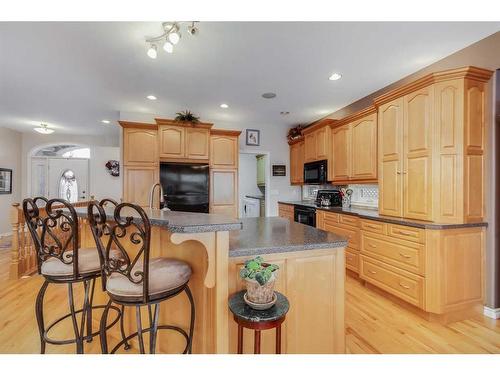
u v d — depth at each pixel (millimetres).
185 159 4254
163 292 1251
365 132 3492
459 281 2318
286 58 2627
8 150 5809
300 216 4539
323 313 1569
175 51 2471
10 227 5879
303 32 2172
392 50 2492
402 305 2611
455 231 2312
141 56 2564
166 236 1687
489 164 2363
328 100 3930
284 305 1240
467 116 2311
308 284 1535
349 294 2895
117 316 2002
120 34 2184
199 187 4266
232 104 4102
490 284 2371
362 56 2604
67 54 2516
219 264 1294
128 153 3994
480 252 2395
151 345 1290
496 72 2305
